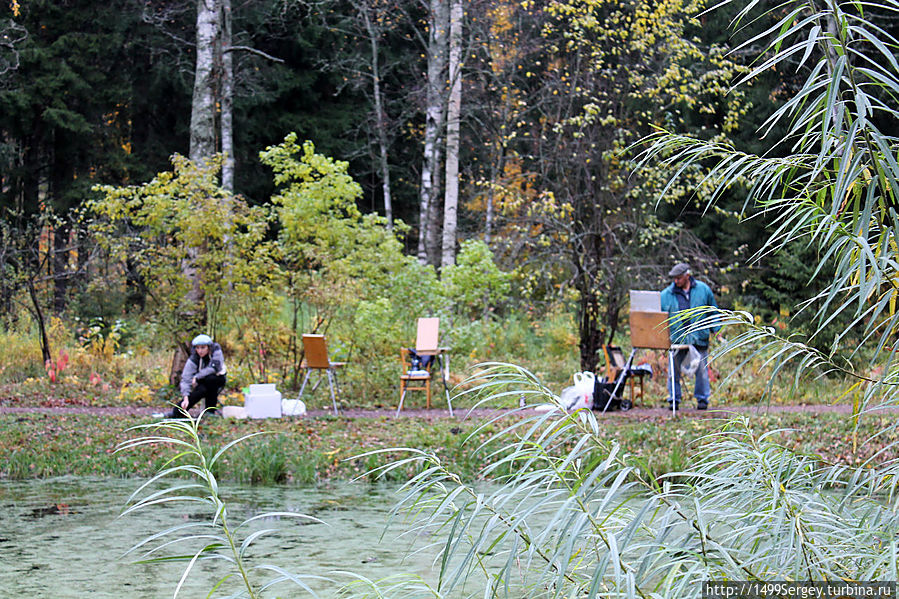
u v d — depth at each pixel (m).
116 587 6.25
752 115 19.80
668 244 19.34
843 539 3.80
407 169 36.09
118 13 31.09
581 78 17.92
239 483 10.81
